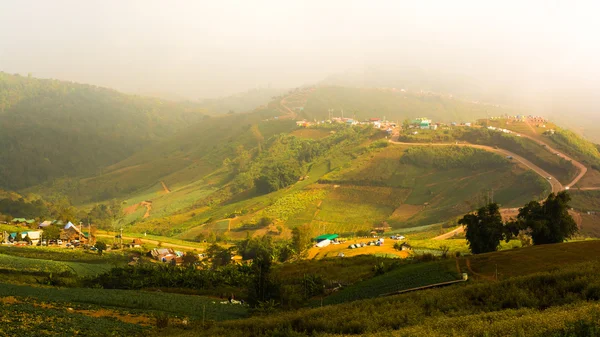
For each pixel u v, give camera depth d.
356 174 198.25
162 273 76.25
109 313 46.34
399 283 46.09
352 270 72.56
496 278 40.19
